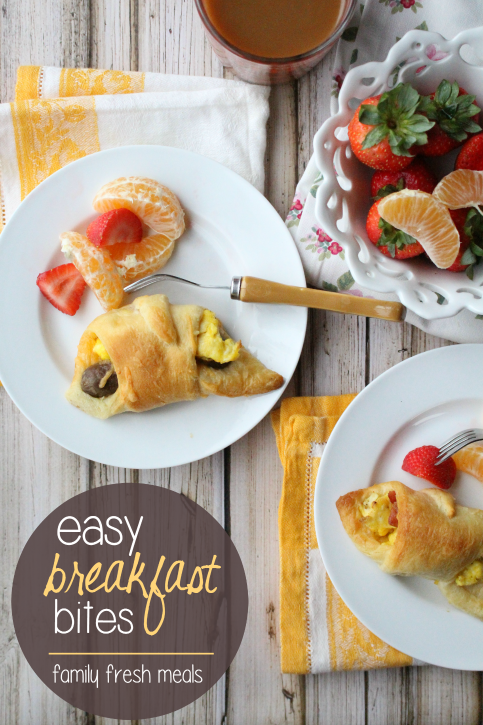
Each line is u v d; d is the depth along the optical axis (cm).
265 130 60
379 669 62
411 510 56
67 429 59
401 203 50
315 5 55
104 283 58
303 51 55
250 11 55
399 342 61
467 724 61
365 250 53
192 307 58
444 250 51
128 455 59
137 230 59
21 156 61
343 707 62
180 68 61
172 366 57
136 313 58
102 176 59
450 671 62
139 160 59
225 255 60
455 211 51
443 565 56
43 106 60
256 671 62
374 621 58
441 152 53
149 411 60
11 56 61
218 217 59
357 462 59
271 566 62
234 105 60
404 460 59
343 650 60
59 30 61
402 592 58
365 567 58
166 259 60
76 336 60
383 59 57
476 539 56
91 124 60
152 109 60
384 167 52
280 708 62
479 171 51
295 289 58
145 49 61
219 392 58
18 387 59
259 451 62
